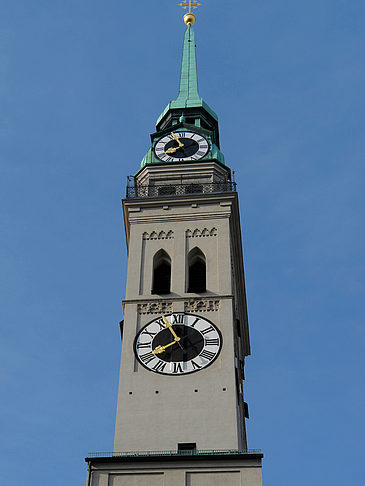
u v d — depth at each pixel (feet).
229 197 352.69
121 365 307.99
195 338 312.71
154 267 338.54
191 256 341.21
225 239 341.21
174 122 409.28
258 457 275.39
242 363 350.64
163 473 274.77
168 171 370.12
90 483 273.95
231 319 317.01
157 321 318.24
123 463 277.44
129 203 354.74
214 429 290.15
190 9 474.49
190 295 324.39
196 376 302.86
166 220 349.00
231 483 271.49
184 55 445.78
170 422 292.61
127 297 326.65
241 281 359.05
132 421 293.84
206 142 380.99
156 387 301.43
